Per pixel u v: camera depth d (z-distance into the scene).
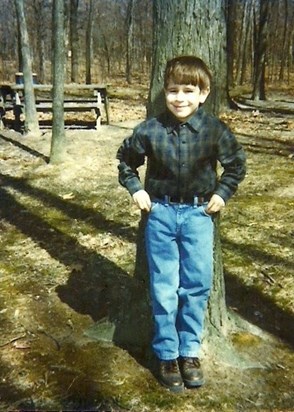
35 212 5.52
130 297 3.07
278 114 13.54
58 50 6.89
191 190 2.37
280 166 7.33
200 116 2.28
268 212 5.36
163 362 2.63
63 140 7.41
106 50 33.06
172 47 2.54
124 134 9.71
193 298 2.53
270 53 35.66
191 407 2.51
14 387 2.68
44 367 2.84
